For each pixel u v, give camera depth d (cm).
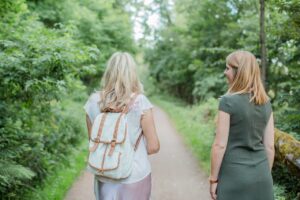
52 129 765
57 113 761
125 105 267
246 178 259
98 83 2094
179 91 3216
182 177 777
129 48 2294
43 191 597
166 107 2553
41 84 495
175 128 1600
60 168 745
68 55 503
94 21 1881
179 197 643
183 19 2909
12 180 470
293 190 524
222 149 262
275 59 941
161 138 1329
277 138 494
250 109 262
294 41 838
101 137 264
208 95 1955
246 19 1459
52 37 543
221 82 1836
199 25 2180
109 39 2009
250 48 907
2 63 483
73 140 1005
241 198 259
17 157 559
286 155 452
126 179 264
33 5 1339
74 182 709
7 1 665
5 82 480
